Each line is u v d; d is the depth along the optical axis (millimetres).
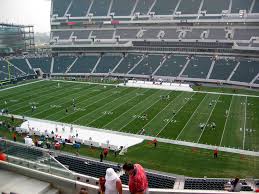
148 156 37844
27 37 119500
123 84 77688
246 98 63531
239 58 82938
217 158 37156
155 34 93312
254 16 83188
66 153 38656
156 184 30000
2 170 11758
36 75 89875
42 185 10688
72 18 104188
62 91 71375
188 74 80438
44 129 46969
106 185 7797
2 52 104125
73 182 10391
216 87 73812
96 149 40250
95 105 59375
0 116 53469
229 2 89375
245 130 45781
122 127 47562
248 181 29250
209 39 85688
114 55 96938
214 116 52094
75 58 98750
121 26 99125
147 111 55125
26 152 12344
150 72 84500
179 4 94812
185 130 46000
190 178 31734
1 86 77250
